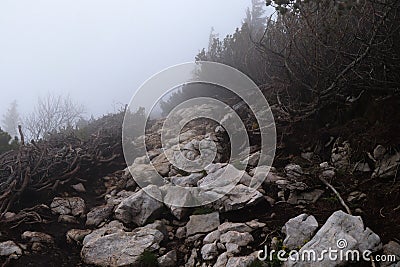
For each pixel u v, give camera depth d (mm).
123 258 2709
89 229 3303
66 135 5359
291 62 3770
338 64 3506
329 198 3037
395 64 3025
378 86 3250
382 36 2996
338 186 3193
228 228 2826
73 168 4250
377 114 3469
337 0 2736
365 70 3389
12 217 3170
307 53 3643
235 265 2389
